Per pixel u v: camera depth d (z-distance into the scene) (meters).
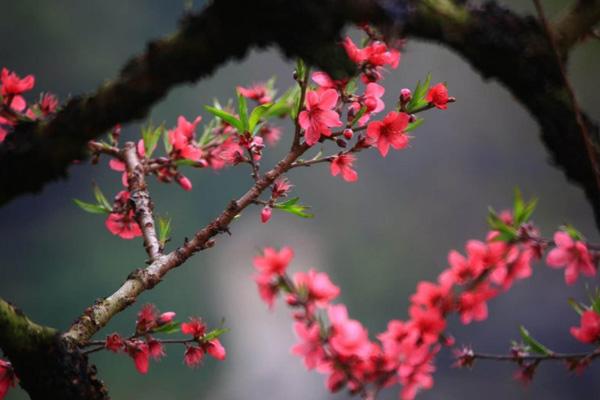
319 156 1.78
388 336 1.84
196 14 1.62
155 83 1.62
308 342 1.81
